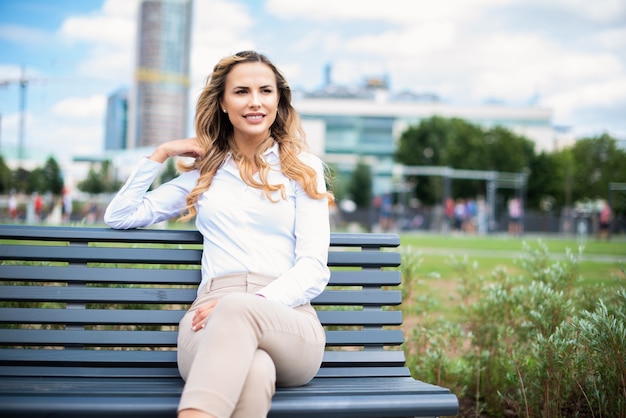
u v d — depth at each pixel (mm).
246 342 2195
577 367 3156
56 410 2078
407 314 4457
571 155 56562
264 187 2750
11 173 45906
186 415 2057
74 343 2713
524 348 3678
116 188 44719
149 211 2883
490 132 56531
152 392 2230
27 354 2658
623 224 35469
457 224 42500
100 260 2818
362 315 2893
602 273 10195
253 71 2828
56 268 2783
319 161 2910
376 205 45312
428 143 56844
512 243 24734
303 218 2754
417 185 56688
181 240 2887
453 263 4734
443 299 6656
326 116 88062
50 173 46594
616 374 2973
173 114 91125
